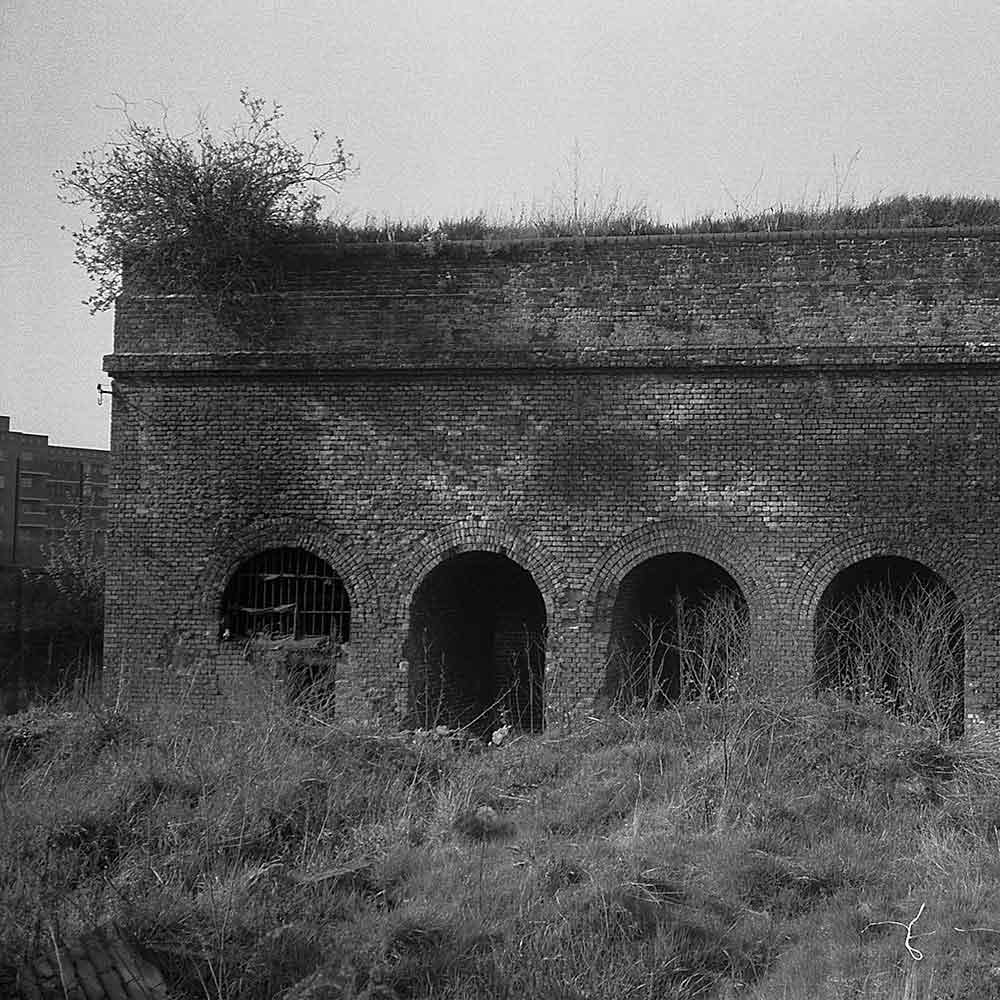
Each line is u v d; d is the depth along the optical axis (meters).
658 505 18.31
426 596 19.22
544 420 18.67
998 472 17.50
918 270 17.94
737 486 18.12
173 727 14.98
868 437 17.86
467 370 18.81
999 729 17.12
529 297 18.88
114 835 11.73
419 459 18.95
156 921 9.82
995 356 17.44
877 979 9.45
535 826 12.89
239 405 19.45
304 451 19.27
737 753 14.01
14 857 10.94
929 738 14.73
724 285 18.38
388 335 19.17
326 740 14.91
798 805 13.05
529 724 21.70
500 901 10.71
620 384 18.52
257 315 19.47
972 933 10.15
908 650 17.33
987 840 12.43
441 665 20.08
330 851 11.91
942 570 17.58
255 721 15.23
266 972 9.39
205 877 10.84
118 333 19.84
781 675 17.31
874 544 17.75
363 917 10.27
